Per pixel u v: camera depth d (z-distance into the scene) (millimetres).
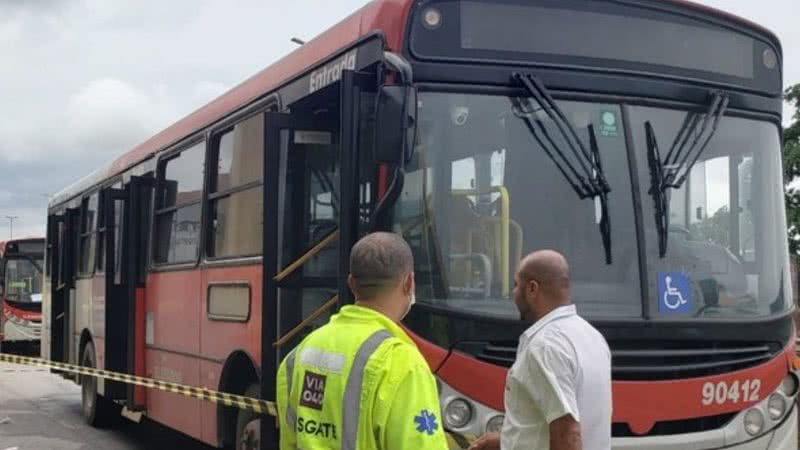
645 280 5379
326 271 6086
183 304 8547
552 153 5438
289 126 6121
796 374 5734
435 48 5363
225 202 7758
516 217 5316
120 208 10414
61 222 13742
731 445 5305
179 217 8883
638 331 5242
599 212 5430
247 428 6973
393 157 4934
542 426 3764
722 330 5449
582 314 5199
